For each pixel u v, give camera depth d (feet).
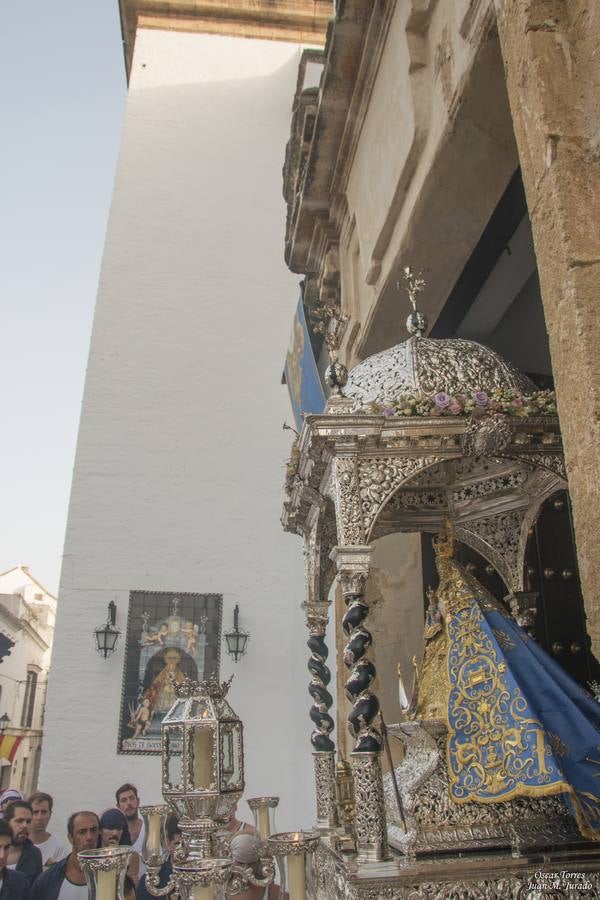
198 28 47.57
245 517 36.99
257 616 35.45
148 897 16.38
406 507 15.20
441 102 14.60
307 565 15.33
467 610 11.74
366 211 20.04
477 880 9.34
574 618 17.53
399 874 9.28
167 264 41.29
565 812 10.61
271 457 38.37
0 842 18.07
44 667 83.92
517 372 13.17
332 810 13.84
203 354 39.78
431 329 20.63
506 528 15.26
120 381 38.32
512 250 17.97
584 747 10.05
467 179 15.25
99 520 35.50
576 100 8.49
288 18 48.49
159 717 32.71
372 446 11.69
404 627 19.16
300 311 28.02
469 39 13.04
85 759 31.60
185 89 45.73
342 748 19.60
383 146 18.26
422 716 11.47
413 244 16.97
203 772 8.03
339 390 12.32
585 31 8.59
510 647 11.25
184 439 37.86
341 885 10.37
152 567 35.27
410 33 16.02
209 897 7.04
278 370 40.22
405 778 11.13
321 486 13.28
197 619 34.88
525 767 9.79
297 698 33.63
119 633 33.73
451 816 10.38
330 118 21.27
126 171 43.01
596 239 7.89
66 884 17.85
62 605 33.76
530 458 11.96
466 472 14.93
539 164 8.43
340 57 19.77
